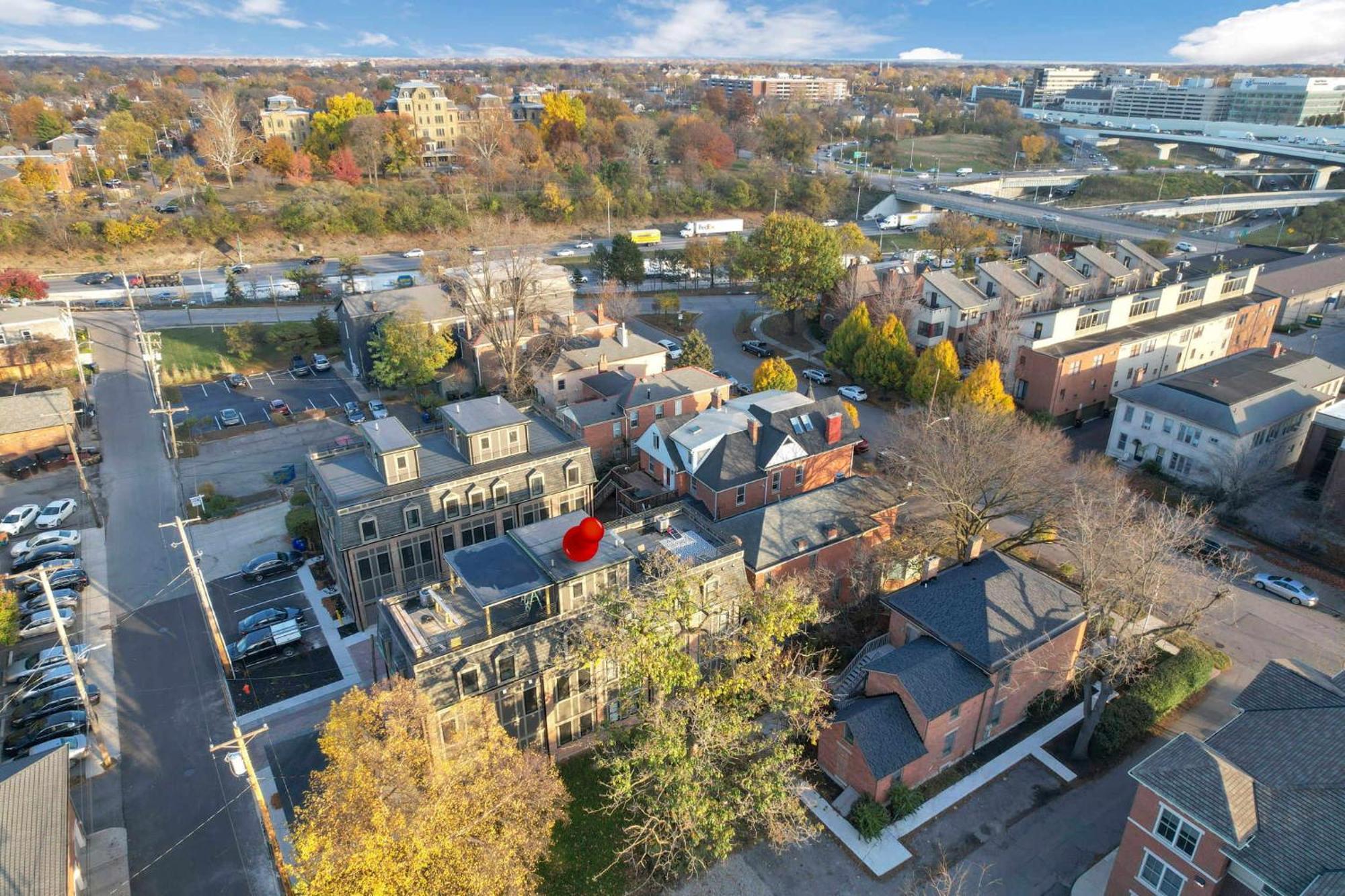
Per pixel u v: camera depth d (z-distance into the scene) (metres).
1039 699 43.62
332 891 26.95
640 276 114.94
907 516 56.91
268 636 47.94
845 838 36.97
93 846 36.19
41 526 60.62
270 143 146.12
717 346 101.88
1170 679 43.28
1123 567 38.62
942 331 90.19
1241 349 93.25
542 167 161.25
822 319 102.88
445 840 28.11
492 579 38.59
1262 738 31.52
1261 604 52.03
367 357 86.31
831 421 60.53
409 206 138.62
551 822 32.78
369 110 165.00
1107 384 80.75
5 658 48.12
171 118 180.38
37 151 144.12
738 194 167.12
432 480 50.72
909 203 177.88
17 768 34.97
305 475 67.44
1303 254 112.88
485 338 83.88
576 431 66.06
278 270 122.25
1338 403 64.75
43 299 99.38
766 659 35.22
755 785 32.81
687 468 58.34
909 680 38.66
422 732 32.28
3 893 28.67
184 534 44.41
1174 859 30.05
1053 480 51.00
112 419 77.31
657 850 34.94
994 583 43.56
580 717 41.41
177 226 123.69
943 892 34.22
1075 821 37.59
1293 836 27.42
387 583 50.25
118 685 45.75
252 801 38.72
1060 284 93.62
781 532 48.78
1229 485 60.97
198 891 34.34
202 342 94.12
